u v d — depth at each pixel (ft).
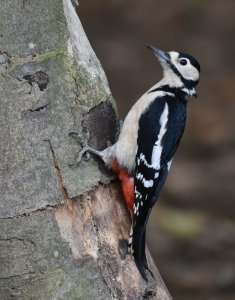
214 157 73.36
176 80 40.22
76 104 33.71
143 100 38.52
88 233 33.40
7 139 32.42
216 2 101.19
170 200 66.74
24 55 32.78
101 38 93.56
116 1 100.73
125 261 33.88
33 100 32.73
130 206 34.99
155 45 92.58
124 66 88.33
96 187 34.12
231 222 63.77
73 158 33.30
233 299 55.11
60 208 32.94
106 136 35.29
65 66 33.50
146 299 33.83
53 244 32.71
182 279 57.21
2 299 32.83
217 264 58.90
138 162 35.76
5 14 32.55
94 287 33.09
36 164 32.60
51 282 32.71
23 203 32.48
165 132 37.52
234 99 83.10
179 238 61.52
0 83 32.45
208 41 94.12
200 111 80.89
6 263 32.58
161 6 100.12
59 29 33.42
